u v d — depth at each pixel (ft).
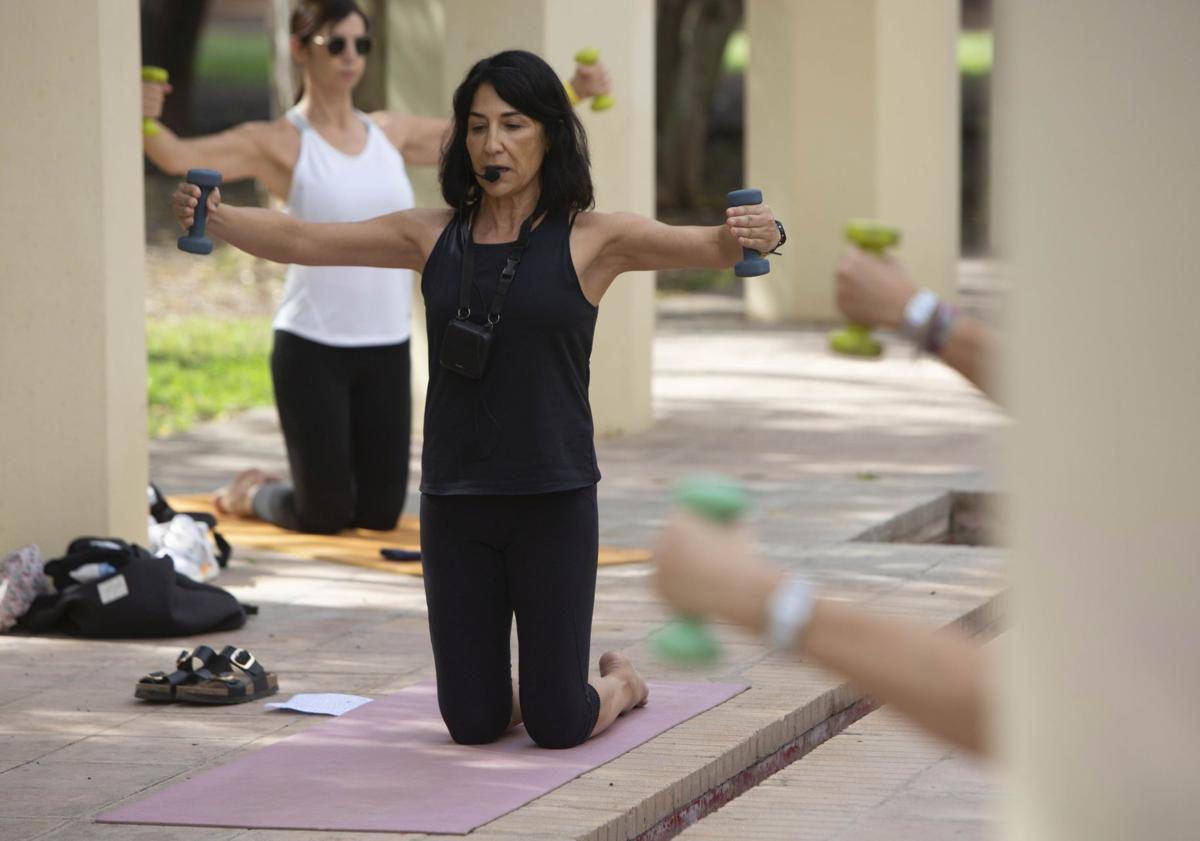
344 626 53.01
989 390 15.72
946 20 134.82
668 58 209.87
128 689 45.70
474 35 85.92
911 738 43.50
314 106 63.31
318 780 36.94
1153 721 11.35
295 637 51.57
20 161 55.16
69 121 55.83
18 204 55.26
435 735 40.19
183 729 41.98
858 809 37.55
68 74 55.67
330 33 62.08
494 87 36.17
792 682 45.60
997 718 12.87
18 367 55.77
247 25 452.76
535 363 36.32
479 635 38.24
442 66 88.74
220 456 86.38
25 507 56.24
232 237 37.91
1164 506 11.23
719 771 38.86
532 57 36.70
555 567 37.11
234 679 44.16
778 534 66.69
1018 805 12.15
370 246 38.32
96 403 56.80
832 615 13.97
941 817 36.94
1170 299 11.07
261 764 38.22
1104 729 11.51
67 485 56.70
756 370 115.03
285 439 64.69
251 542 64.59
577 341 36.68
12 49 54.80
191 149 60.80
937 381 110.83
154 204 188.34
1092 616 11.51
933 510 74.69
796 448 87.81
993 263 11.98
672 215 206.28
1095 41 11.16
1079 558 11.51
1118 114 11.11
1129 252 11.14
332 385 63.21
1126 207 11.14
